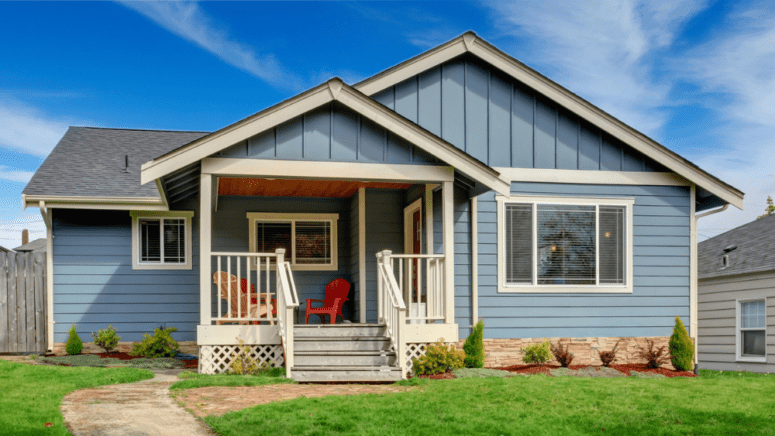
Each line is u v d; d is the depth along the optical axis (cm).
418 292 1067
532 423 664
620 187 1239
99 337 1273
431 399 762
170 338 1255
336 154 1026
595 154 1239
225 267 1395
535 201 1206
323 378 910
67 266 1319
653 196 1250
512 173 1204
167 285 1357
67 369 937
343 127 1033
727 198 1238
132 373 923
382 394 793
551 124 1231
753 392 866
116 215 1348
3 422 583
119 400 722
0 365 922
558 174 1218
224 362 996
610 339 1209
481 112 1215
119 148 1525
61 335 1306
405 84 1194
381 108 1020
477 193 1148
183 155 948
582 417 696
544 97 1236
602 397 803
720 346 1756
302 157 1015
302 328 1047
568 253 1212
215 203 1277
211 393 778
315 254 1470
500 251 1189
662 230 1247
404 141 1052
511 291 1187
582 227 1222
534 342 1184
